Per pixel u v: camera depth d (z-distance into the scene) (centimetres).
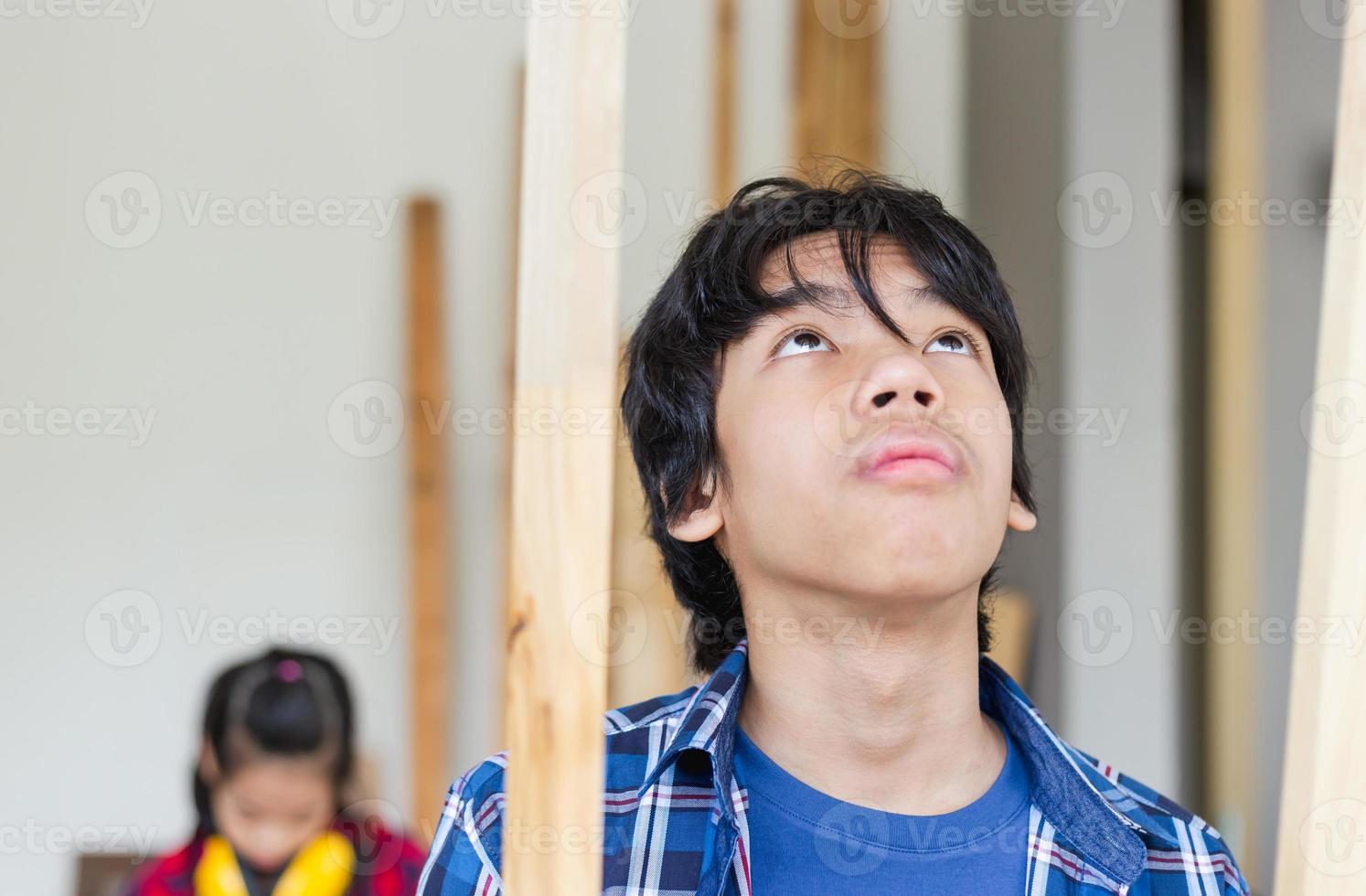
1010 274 253
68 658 264
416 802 258
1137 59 237
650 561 238
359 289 272
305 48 272
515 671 63
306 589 269
